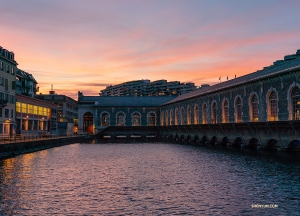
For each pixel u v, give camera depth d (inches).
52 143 2650.1
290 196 836.6
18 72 3882.9
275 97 1950.1
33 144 2199.8
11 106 2731.3
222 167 1347.2
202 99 3034.0
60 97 5324.8
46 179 1097.4
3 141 2006.6
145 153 2073.1
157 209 746.8
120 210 741.3
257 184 983.6
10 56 2743.6
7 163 1493.6
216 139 2847.0
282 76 1868.8
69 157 1815.9
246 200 809.5
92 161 1622.8
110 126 4335.6
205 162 1525.6
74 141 3393.2
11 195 868.6
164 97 4771.2
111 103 4628.4
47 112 3838.6
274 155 1716.3
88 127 4564.5
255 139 2233.0
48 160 1646.2
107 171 1279.5
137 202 804.6
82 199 832.9
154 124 4495.6
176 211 731.4
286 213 707.4
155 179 1095.6
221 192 893.2
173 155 1910.7
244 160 1552.7
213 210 735.1
